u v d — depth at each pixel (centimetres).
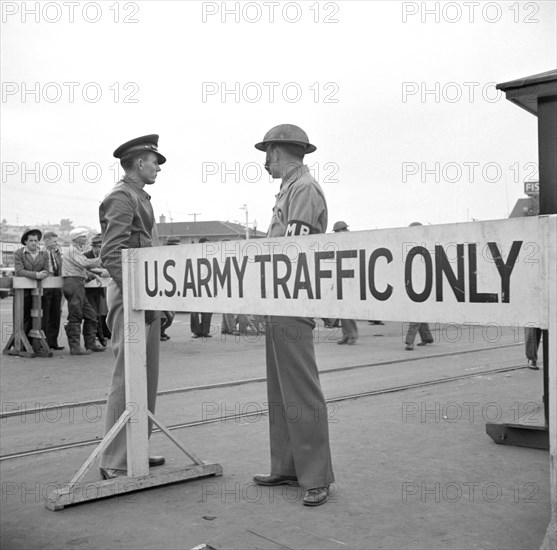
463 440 482
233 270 332
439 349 1075
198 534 321
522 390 678
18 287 987
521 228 221
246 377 786
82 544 313
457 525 326
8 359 962
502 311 227
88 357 986
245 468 427
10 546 313
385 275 266
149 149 423
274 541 311
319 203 376
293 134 380
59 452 477
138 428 387
